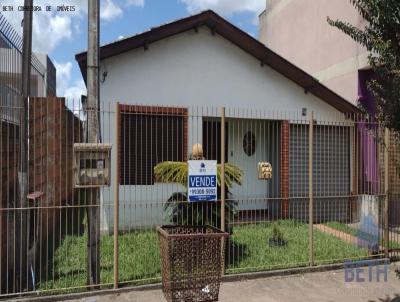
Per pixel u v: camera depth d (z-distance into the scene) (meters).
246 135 10.14
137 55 8.61
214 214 5.99
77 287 5.17
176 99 8.93
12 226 5.33
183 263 4.07
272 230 8.22
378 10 3.86
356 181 8.66
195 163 5.81
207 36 9.19
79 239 7.44
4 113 5.63
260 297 5.18
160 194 8.47
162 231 4.29
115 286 5.23
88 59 5.30
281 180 9.88
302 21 13.79
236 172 6.18
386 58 3.95
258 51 9.40
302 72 9.69
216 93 9.30
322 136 10.26
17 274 5.22
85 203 5.72
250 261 6.36
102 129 8.30
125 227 8.19
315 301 5.10
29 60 5.27
